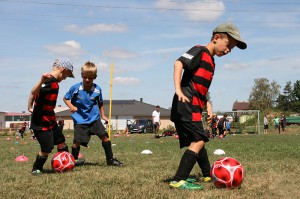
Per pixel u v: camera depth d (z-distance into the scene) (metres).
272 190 4.63
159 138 25.28
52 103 6.19
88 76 7.30
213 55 5.09
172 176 5.67
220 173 4.73
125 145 14.30
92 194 4.36
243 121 39.22
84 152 10.80
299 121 60.72
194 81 4.83
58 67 6.25
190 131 4.78
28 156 9.92
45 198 4.21
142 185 4.93
